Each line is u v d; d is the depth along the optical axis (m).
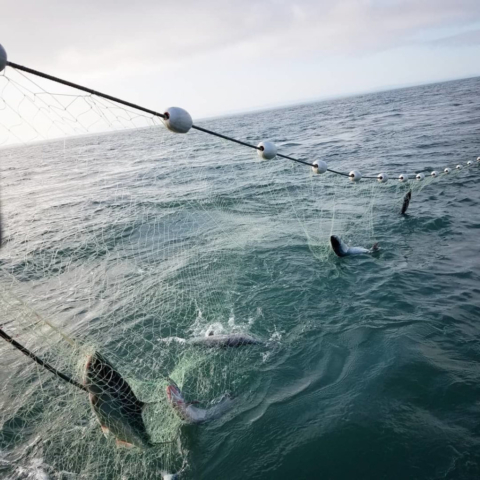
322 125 58.38
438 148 27.52
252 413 5.84
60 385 6.15
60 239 12.23
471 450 4.75
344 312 8.30
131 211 15.48
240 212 16.00
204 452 5.28
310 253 11.62
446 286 8.98
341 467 4.83
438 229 12.84
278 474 4.86
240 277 10.22
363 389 5.99
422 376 6.09
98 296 9.23
